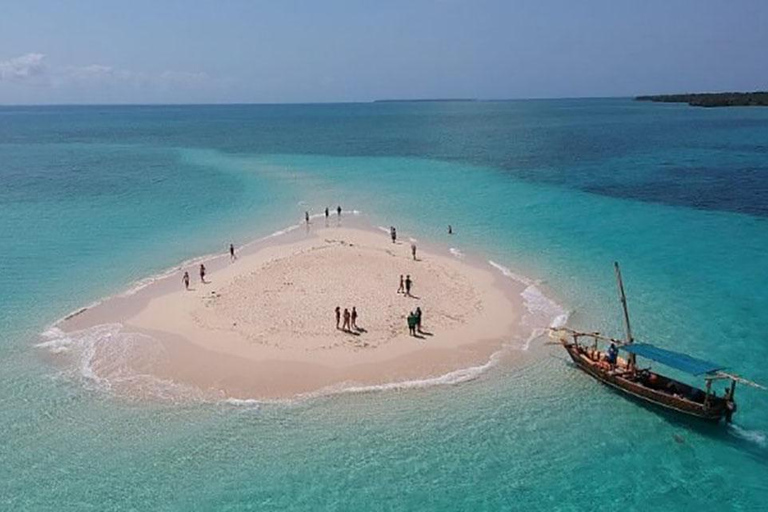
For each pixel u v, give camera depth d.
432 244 52.31
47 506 21.62
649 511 21.44
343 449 24.58
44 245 54.16
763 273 44.09
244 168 100.00
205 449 24.62
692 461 23.94
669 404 26.48
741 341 33.59
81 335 34.94
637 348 28.50
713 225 57.47
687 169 89.38
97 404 27.86
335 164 103.00
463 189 77.81
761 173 84.00
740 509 21.50
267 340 33.47
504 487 22.56
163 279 44.25
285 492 22.27
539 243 52.41
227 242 54.69
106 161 113.06
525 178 85.25
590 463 23.86
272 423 26.28
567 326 35.75
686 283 42.34
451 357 31.81
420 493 22.22
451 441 25.09
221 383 29.38
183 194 77.56
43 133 193.12
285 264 45.03
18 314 38.25
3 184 86.31
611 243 52.12
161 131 195.88
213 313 37.09
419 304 38.16
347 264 45.09
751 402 27.81
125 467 23.62
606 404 27.72
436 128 190.75
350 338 33.59
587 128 174.75
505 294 40.44
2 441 25.23
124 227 60.56
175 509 21.50
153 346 33.22
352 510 21.39
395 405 27.56
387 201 71.12
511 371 30.55
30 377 30.34
